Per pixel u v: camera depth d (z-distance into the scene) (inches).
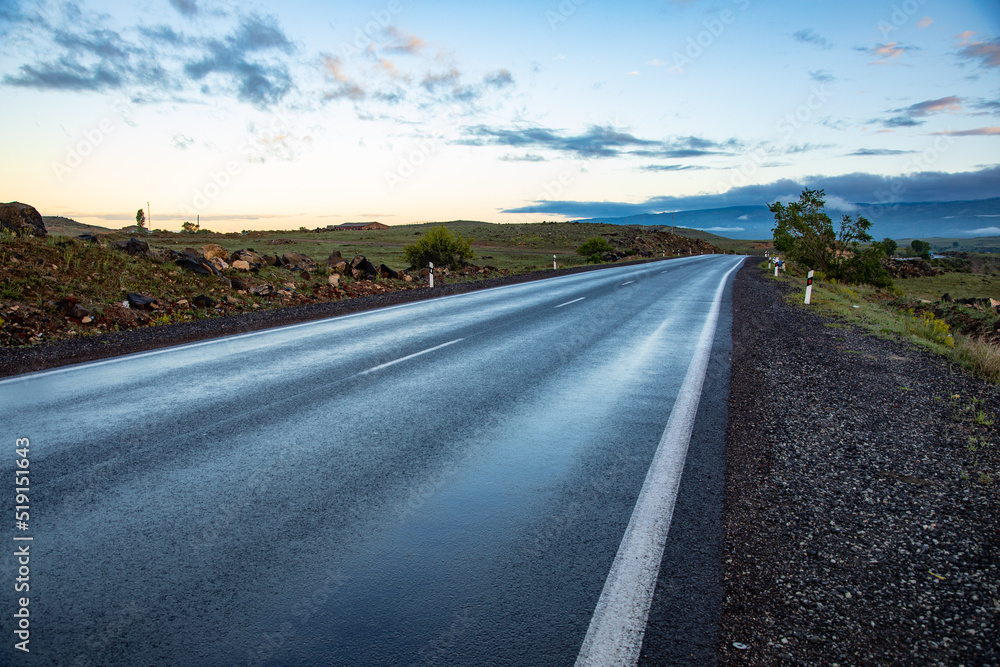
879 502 141.6
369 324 474.9
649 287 881.5
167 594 104.7
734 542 122.6
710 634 93.1
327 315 532.7
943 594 103.9
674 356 342.0
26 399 239.5
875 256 1198.9
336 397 244.8
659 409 227.8
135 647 90.5
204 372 292.7
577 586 107.4
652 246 3700.8
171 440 188.9
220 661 87.7
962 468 164.2
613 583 108.0
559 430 201.5
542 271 1231.5
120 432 196.9
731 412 222.8
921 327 471.2
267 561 116.0
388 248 2308.1
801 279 1154.0
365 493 148.5
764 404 233.3
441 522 133.0
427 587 107.3
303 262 823.1
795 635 92.6
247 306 571.2
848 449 179.2
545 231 4357.8
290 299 633.0
